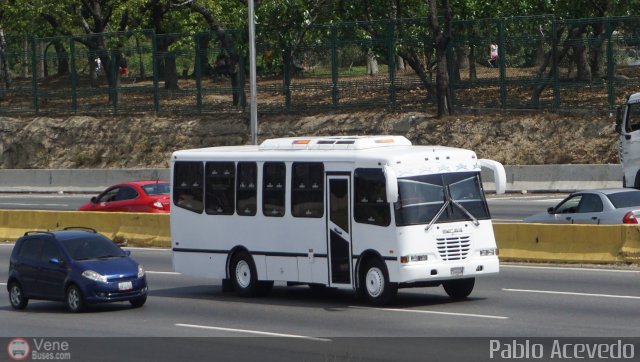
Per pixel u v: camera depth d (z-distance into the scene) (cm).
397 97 10444
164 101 11838
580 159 9112
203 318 4072
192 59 11581
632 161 6794
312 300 4469
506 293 4344
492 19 9675
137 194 7256
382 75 10675
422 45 10081
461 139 9738
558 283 4528
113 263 4428
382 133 10181
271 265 4544
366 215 4138
